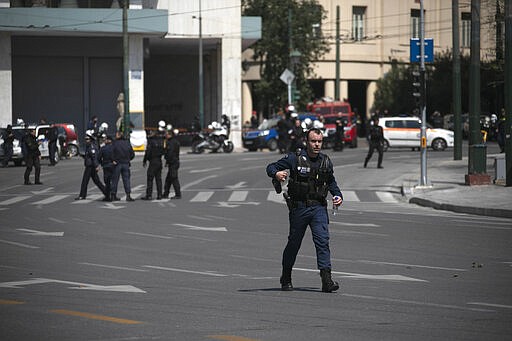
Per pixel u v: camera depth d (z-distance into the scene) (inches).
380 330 684.1
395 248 1258.6
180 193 2210.9
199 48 4837.6
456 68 3193.9
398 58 6653.5
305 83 5826.8
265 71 5821.9
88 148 2191.2
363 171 2933.1
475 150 2314.2
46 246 1304.1
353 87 6919.3
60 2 4473.4
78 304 813.9
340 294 869.8
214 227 1552.7
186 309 783.7
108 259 1160.8
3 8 4126.5
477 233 1448.1
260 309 782.5
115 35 4379.9
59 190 2479.1
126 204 2059.5
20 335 669.3
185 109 5757.9
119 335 666.2
